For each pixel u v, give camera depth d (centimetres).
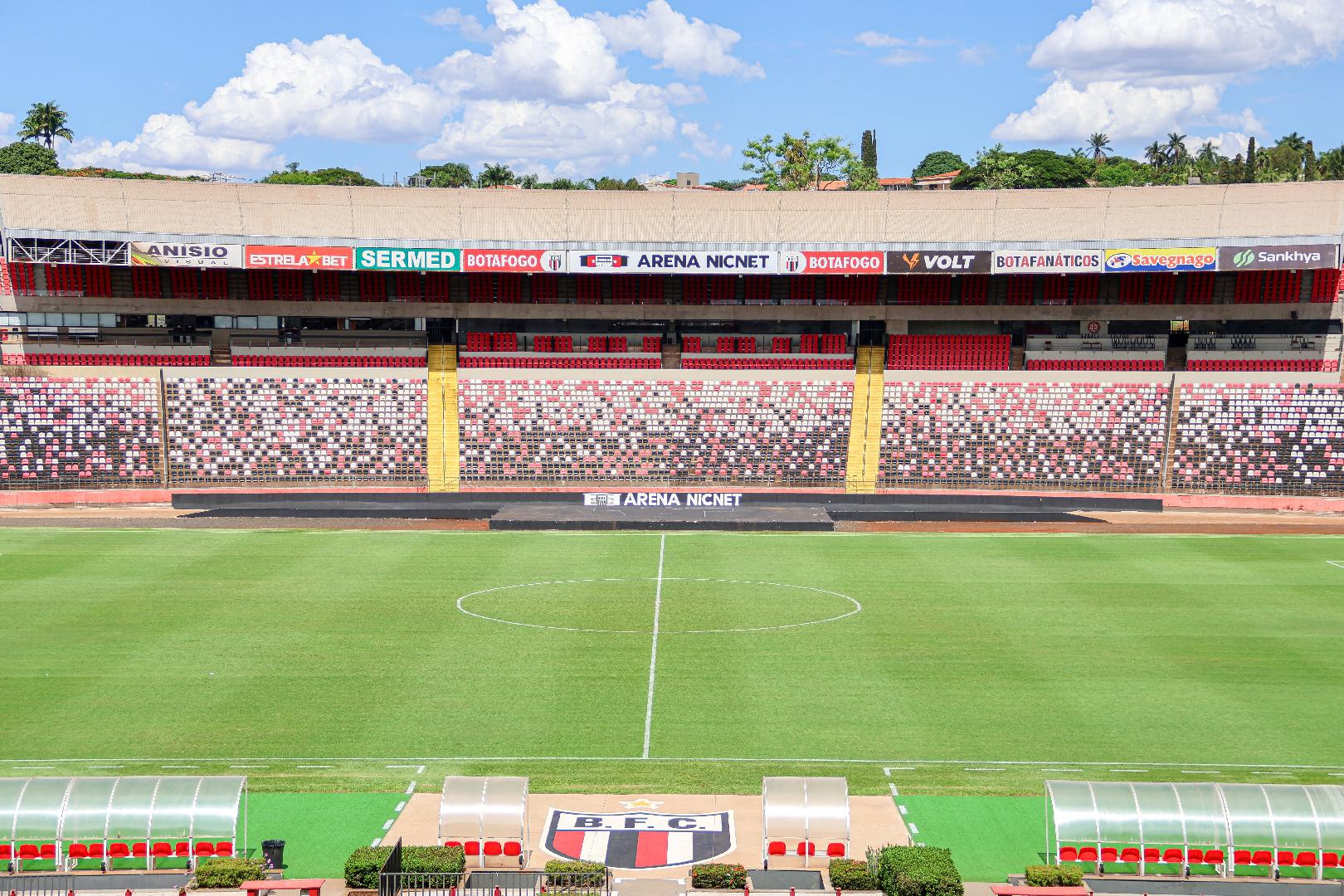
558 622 5006
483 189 8338
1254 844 2917
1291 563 6159
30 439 7662
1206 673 4381
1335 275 8000
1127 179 19162
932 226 8338
